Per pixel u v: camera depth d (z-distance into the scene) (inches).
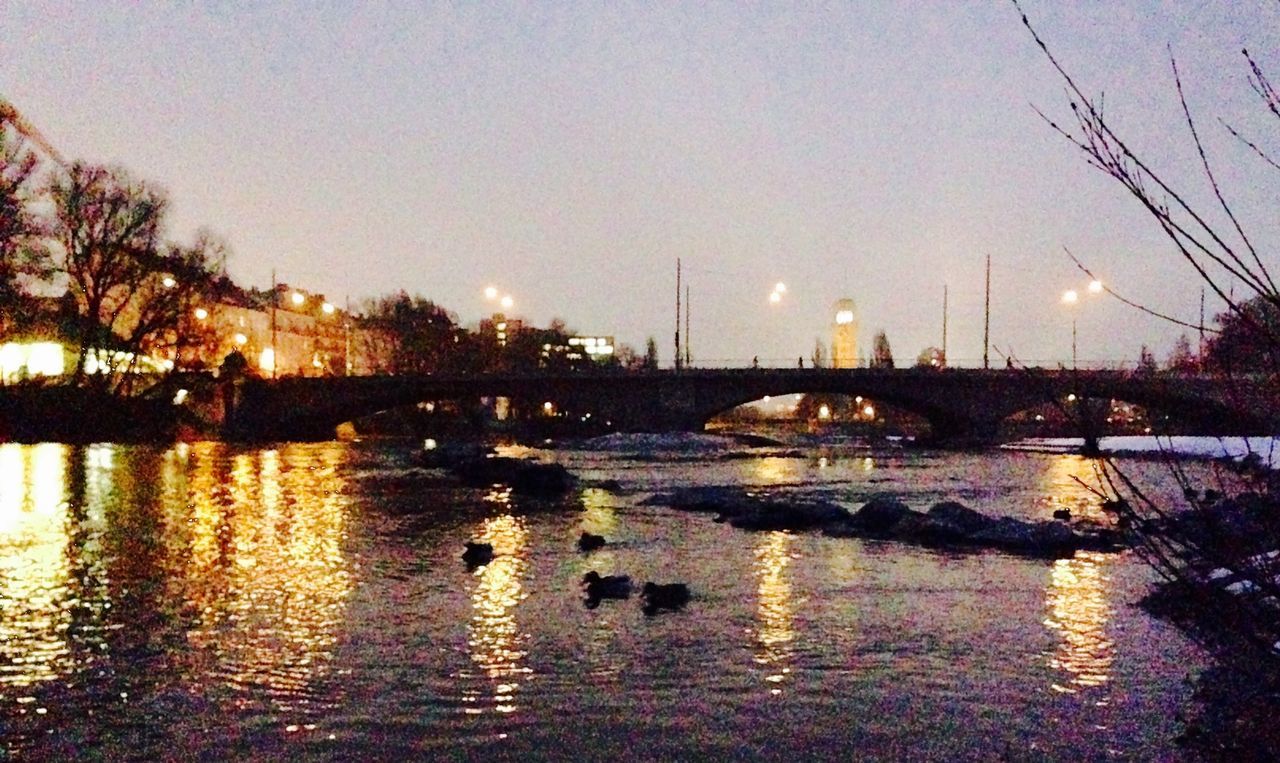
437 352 4611.2
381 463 2023.9
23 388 2618.1
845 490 1508.4
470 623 565.0
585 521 1052.5
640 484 1598.2
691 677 465.1
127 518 1030.4
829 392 3444.9
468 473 1587.1
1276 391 171.9
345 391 3329.2
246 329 4815.5
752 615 589.9
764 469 2018.9
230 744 378.9
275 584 677.3
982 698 436.8
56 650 503.2
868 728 400.2
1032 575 723.4
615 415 3393.2
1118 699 432.8
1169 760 363.9
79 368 2723.9
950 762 367.2
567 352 6614.2
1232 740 366.3
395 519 1060.5
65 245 2662.4
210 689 442.0
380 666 477.7
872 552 833.5
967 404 3309.5
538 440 3604.8
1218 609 186.2
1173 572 193.0
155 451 2317.9
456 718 408.2
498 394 3378.4
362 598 631.8
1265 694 370.3
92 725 397.7
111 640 522.6
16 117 2373.3
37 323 3051.2
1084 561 786.8
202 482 1499.8
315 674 465.1
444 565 759.1
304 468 1859.0
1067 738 389.1
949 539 892.0
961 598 642.2
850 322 7632.9
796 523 1013.2
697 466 2112.5
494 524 1023.6
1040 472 1943.9
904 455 2674.7
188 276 2792.8
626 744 381.4
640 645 518.9
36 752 371.2
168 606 604.4
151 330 2770.7
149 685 446.6
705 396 3393.2
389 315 4872.0
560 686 449.7
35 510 1089.4
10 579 689.6
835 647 517.0
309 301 5890.8
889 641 529.7
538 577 710.5
